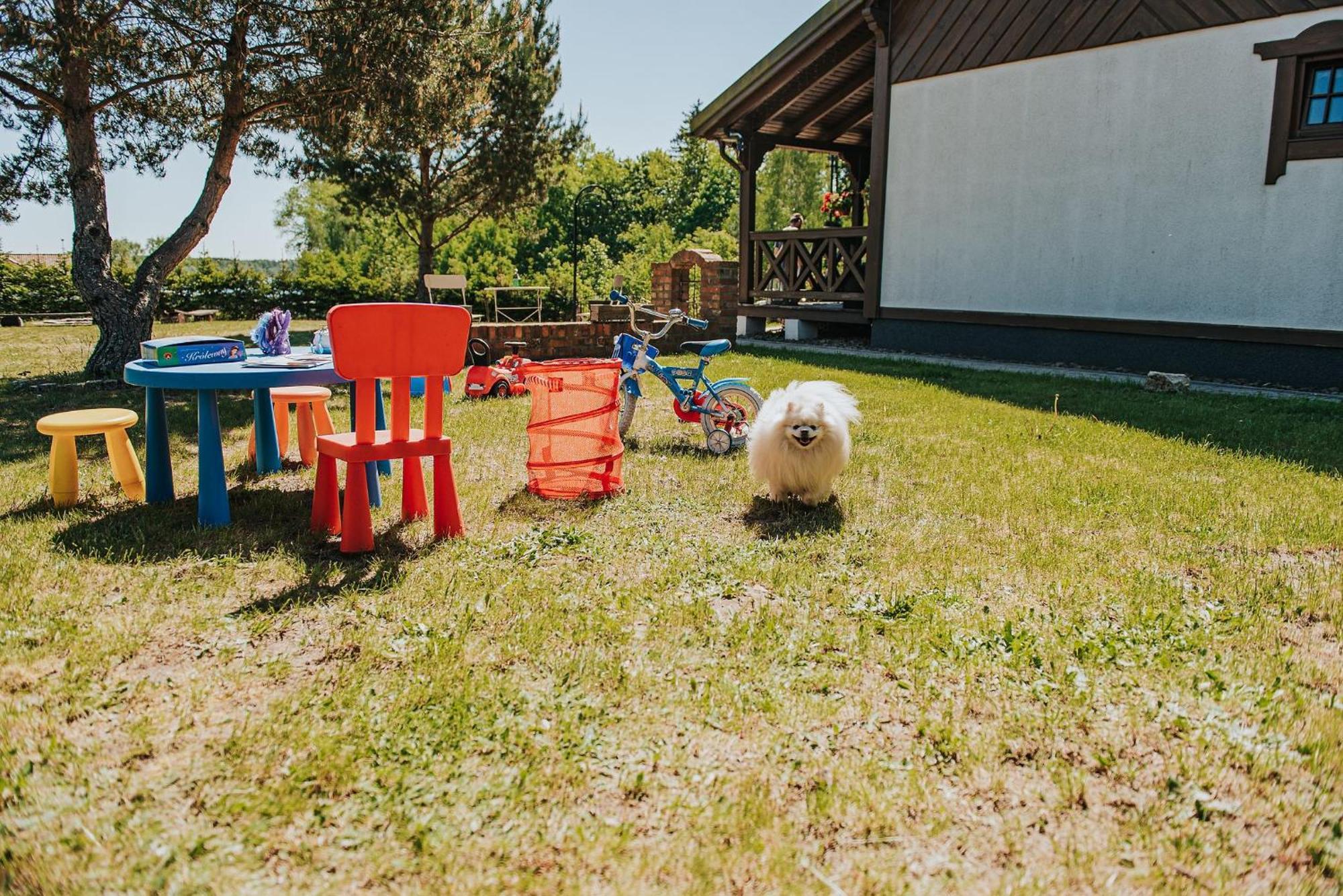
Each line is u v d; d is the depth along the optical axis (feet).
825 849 6.14
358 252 124.67
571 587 10.82
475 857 6.00
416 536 12.94
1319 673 8.51
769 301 49.08
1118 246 31.37
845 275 41.24
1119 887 5.76
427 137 37.40
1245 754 7.16
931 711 7.91
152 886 5.63
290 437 20.30
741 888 5.74
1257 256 28.04
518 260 126.62
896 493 15.23
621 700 8.05
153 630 9.46
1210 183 28.81
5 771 6.78
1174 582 10.92
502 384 26.91
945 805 6.59
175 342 13.91
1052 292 33.47
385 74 31.76
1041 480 15.85
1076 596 10.51
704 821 6.36
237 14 30.58
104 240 30.94
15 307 74.59
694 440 20.16
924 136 36.88
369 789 6.72
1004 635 9.32
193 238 32.86
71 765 6.91
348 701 7.94
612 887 5.74
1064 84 32.07
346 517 12.09
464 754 7.18
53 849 5.94
